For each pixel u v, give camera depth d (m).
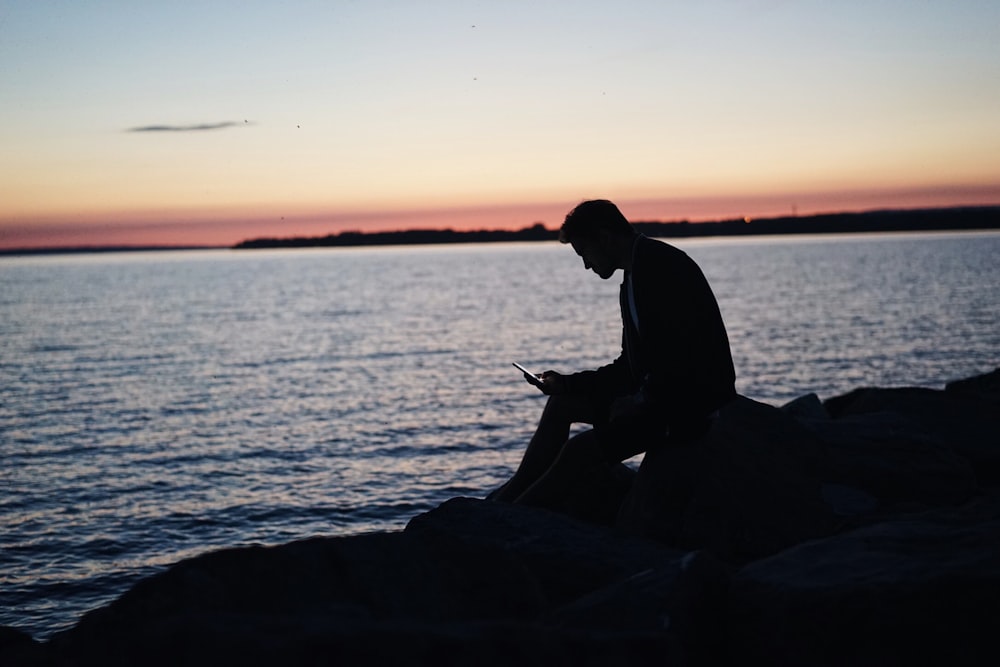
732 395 3.89
